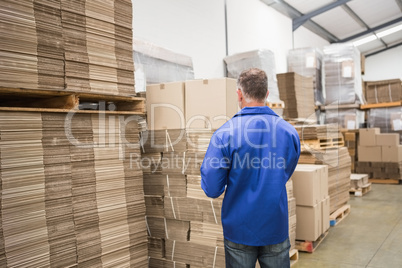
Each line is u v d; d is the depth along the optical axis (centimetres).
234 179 188
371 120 954
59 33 216
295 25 1051
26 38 201
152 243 307
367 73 1630
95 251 237
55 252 215
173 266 296
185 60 467
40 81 206
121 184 256
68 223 223
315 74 845
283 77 705
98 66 238
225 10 692
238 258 190
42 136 212
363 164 888
